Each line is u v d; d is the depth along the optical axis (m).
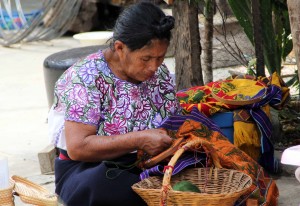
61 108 5.00
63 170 5.10
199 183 4.76
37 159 7.62
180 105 5.61
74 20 14.84
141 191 4.37
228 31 10.55
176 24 7.38
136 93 4.90
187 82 7.44
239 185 4.59
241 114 6.01
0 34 14.66
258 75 6.94
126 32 4.51
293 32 5.45
